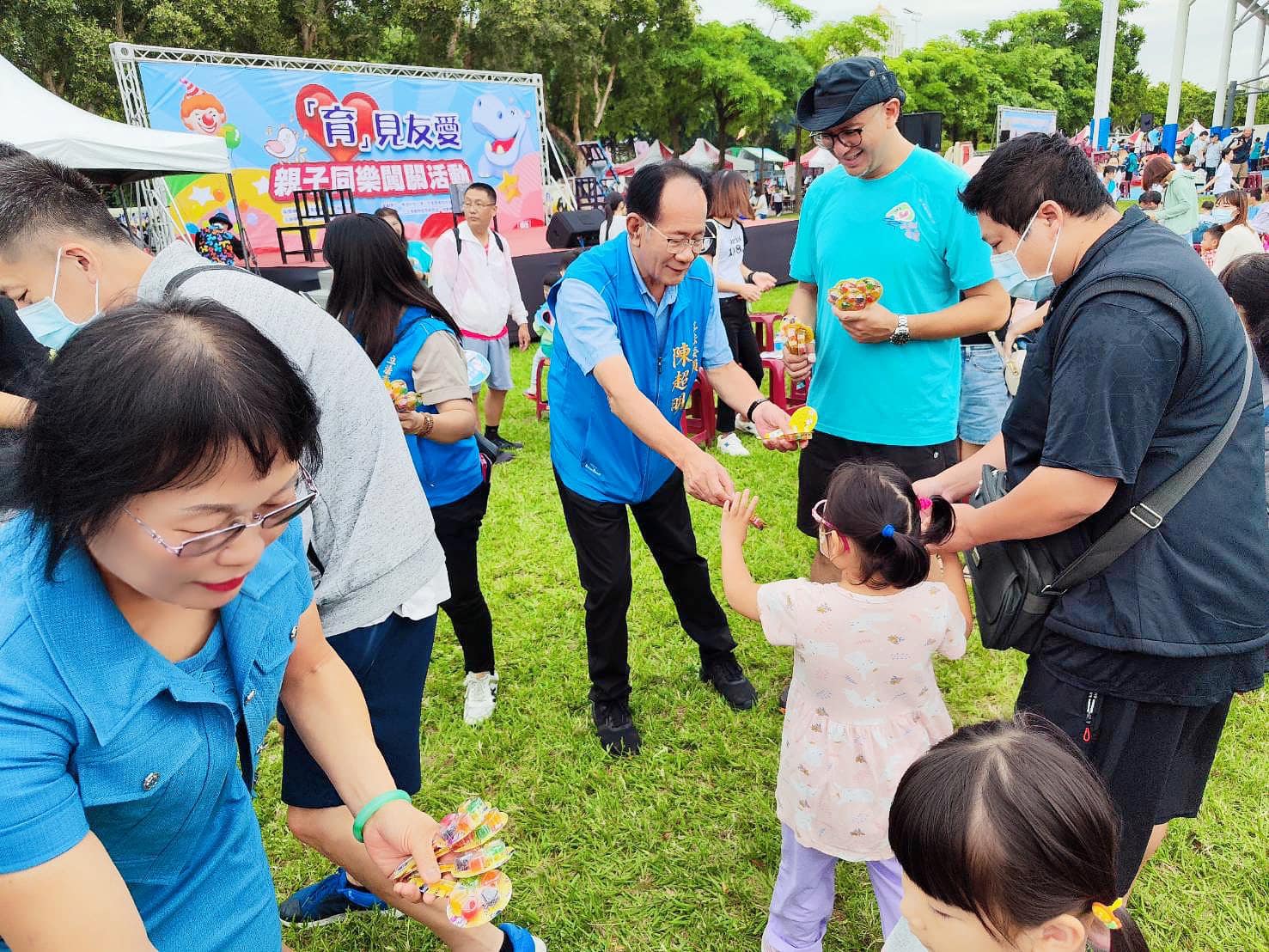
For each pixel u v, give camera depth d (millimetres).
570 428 2707
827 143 2791
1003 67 43406
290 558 1275
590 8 23734
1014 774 1097
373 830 1468
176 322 852
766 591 1966
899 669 1859
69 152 7262
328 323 1704
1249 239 6664
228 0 18609
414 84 13352
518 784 2803
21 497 853
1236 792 2637
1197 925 2176
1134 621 1657
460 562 2916
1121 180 21047
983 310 2768
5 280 1549
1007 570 1853
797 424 2580
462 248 5848
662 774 2791
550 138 15820
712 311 2830
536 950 1957
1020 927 1101
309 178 12656
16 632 899
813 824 1912
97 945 918
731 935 2227
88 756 950
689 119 34562
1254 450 1665
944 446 2998
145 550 873
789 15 35750
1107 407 1557
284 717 1729
